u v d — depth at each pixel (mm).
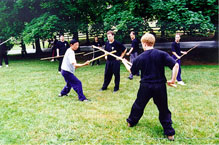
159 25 9008
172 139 2670
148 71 2631
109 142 2646
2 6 11172
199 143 2588
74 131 2949
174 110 3697
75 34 11844
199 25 8227
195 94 4629
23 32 10258
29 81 6238
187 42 13516
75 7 10547
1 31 11859
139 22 9070
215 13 8500
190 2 8508
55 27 10047
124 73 7297
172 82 2453
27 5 10930
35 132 2955
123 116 3488
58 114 3596
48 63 10273
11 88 5414
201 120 3270
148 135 2826
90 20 12227
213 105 3904
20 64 10094
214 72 6961
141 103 2789
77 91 4301
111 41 4891
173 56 5484
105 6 11000
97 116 3494
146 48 2721
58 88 5398
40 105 4078
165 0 8883
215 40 12461
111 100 4375
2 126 3131
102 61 10602
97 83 5973
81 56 12727
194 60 9945
